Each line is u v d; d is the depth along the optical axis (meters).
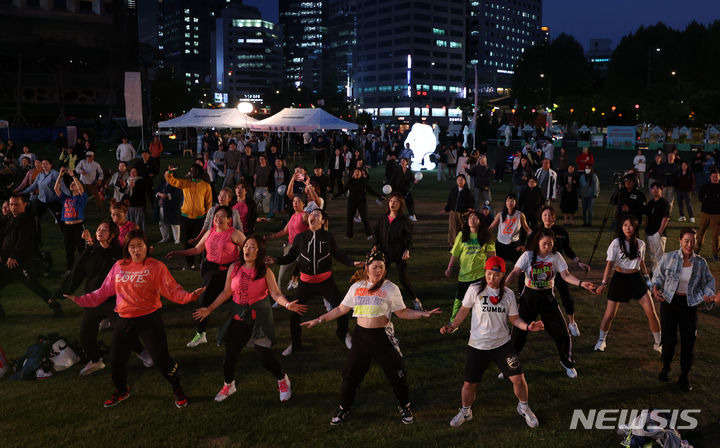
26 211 8.14
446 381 6.25
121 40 81.38
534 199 12.61
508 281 6.36
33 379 6.30
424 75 175.12
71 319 8.19
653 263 10.94
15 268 8.00
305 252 6.91
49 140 51.84
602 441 5.04
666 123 71.62
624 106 81.94
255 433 5.16
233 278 5.68
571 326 7.64
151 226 15.60
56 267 11.19
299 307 5.62
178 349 7.18
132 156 22.36
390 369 5.19
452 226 12.16
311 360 6.83
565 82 94.56
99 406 5.66
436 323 8.15
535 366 6.66
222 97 164.38
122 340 5.50
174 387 5.62
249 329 5.64
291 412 5.55
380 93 183.38
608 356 6.93
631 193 12.05
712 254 12.20
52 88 75.56
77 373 6.48
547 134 72.25
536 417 5.42
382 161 40.12
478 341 5.19
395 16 176.00
